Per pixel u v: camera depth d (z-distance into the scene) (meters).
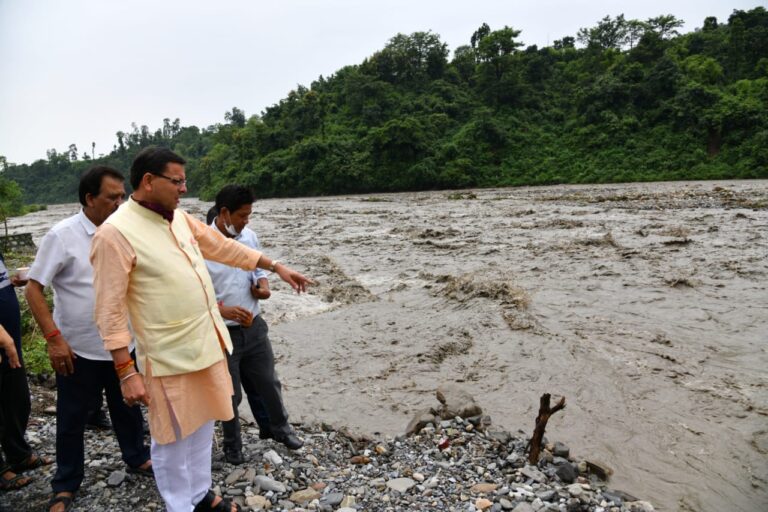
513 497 3.75
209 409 3.06
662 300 10.04
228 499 3.67
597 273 12.27
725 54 71.00
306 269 15.14
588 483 4.24
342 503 3.71
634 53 68.38
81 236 3.55
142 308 2.84
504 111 70.19
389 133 63.75
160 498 3.72
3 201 31.73
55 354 3.46
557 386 6.70
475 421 4.95
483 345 8.34
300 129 78.56
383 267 14.83
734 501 4.28
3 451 4.07
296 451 4.46
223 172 81.25
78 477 3.69
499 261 14.44
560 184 57.88
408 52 81.50
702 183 45.53
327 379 7.32
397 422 5.88
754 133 53.06
